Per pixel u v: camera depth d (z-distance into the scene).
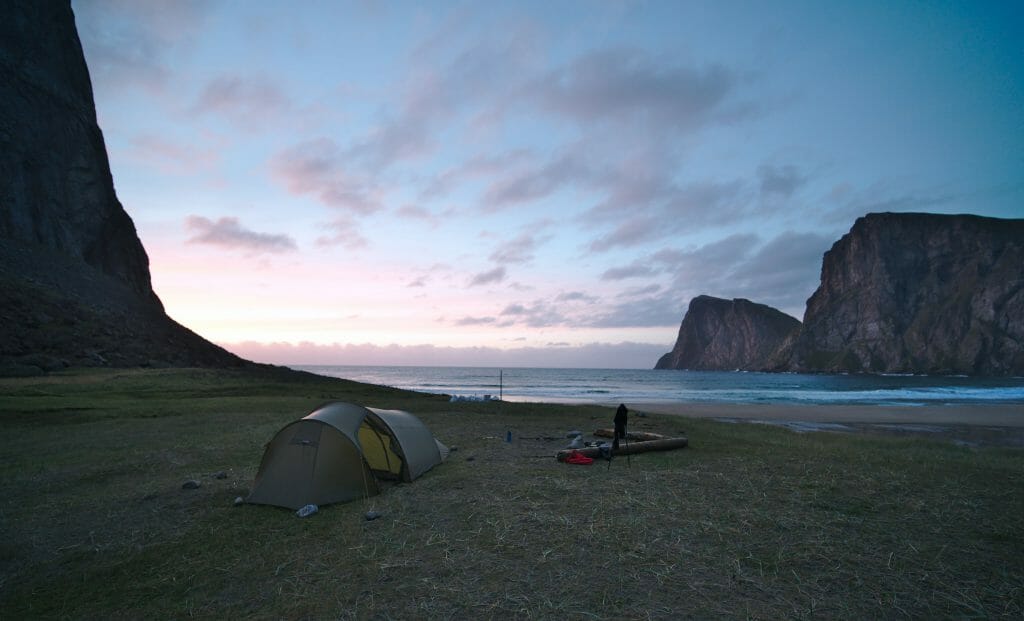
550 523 7.66
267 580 5.92
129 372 35.59
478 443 15.40
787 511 8.32
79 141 65.81
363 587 5.67
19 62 60.62
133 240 73.12
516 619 4.94
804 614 5.06
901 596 5.45
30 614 5.27
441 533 7.30
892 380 151.00
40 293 46.03
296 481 8.93
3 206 52.97
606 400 55.97
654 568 6.08
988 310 194.88
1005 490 9.92
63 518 8.26
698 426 21.50
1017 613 5.12
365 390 36.84
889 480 10.62
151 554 6.75
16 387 26.25
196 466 12.10
